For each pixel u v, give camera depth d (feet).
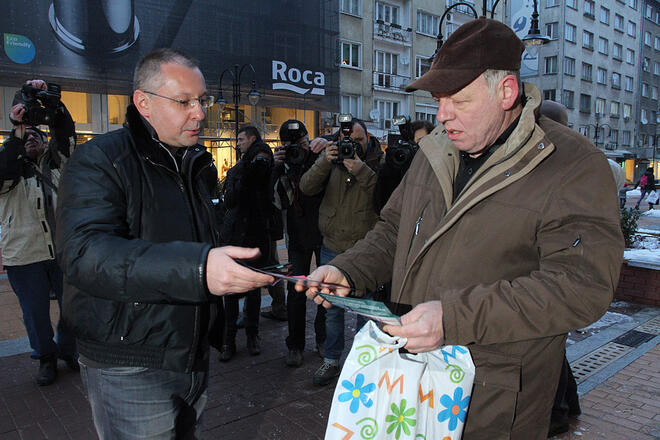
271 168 12.75
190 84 5.20
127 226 4.94
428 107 89.76
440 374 4.47
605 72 140.46
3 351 13.29
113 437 5.16
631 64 151.02
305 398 10.79
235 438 9.20
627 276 18.34
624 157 140.15
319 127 77.61
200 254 4.10
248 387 11.32
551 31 124.57
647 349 13.44
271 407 10.39
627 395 10.75
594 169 4.24
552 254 4.20
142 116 5.34
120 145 5.03
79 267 4.28
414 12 84.64
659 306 17.61
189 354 5.15
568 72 126.72
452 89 4.35
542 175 4.35
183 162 5.75
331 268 5.32
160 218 5.18
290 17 68.39
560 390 8.93
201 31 60.59
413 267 4.95
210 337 5.98
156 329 4.95
